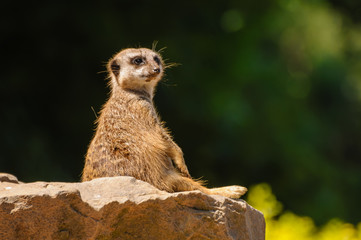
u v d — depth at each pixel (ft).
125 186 18.08
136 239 17.79
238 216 18.58
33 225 16.69
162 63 25.94
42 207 16.66
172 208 17.79
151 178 20.68
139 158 20.76
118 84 23.86
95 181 18.30
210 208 18.12
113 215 17.35
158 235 17.88
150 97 24.16
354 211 78.28
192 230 17.95
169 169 21.59
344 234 31.60
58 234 16.89
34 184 18.19
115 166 20.61
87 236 17.20
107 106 23.11
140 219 17.70
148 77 23.48
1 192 17.37
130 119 21.98
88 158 21.49
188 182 21.15
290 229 30.37
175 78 60.95
